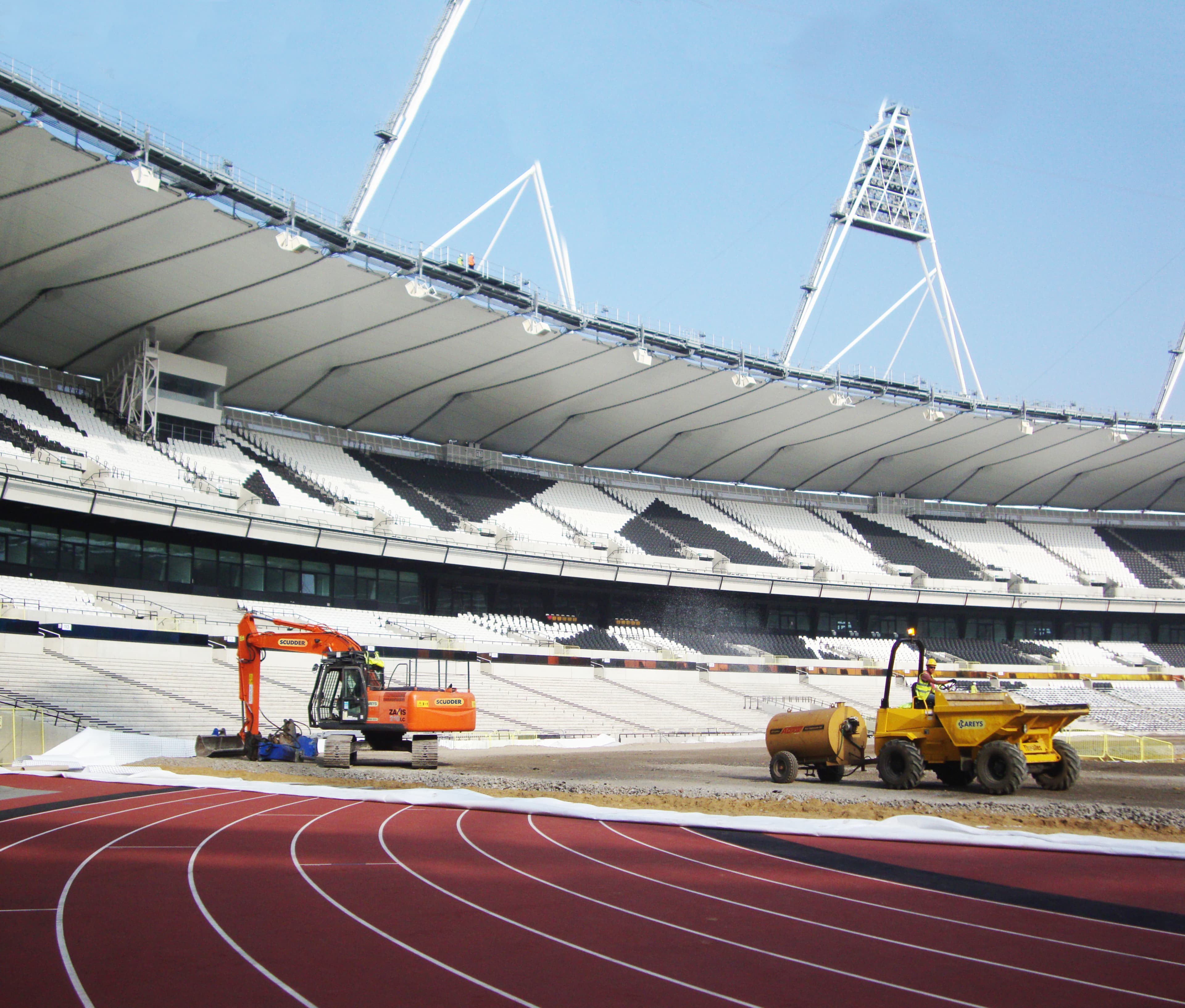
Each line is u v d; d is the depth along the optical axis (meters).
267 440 53.50
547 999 7.30
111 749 27.38
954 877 11.51
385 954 8.46
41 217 33.28
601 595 61.81
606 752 38.56
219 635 40.56
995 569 69.25
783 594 61.78
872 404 55.44
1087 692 62.97
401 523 50.38
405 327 43.62
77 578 41.91
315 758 29.19
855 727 22.88
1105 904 10.10
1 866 12.36
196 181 32.56
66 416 44.34
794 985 7.59
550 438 60.19
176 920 9.62
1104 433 60.72
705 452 63.41
